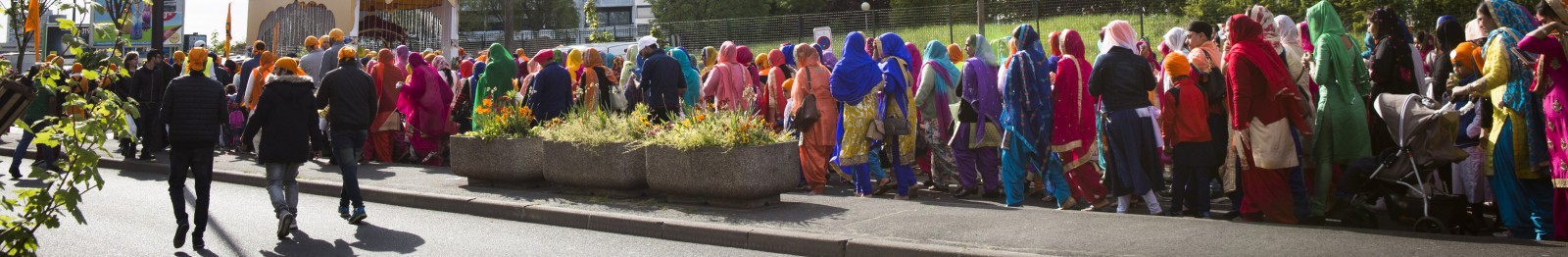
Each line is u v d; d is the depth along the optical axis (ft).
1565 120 19.72
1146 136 25.16
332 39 50.44
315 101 26.21
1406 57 24.76
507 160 32.91
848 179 31.04
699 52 100.94
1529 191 21.29
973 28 91.45
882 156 32.55
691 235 25.07
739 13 206.49
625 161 30.25
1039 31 85.51
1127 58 25.31
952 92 31.81
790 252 23.27
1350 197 23.25
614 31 143.84
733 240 24.34
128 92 45.01
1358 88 24.31
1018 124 27.22
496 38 123.34
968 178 30.25
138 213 29.66
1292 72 25.38
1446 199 22.13
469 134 34.24
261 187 37.47
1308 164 24.30
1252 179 23.49
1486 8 21.80
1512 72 20.52
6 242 16.76
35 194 17.17
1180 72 24.39
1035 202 30.09
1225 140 24.79
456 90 46.24
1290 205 23.31
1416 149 21.91
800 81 31.76
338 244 24.62
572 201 29.86
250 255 23.22
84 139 17.37
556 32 121.08
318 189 35.29
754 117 29.76
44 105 40.81
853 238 22.63
